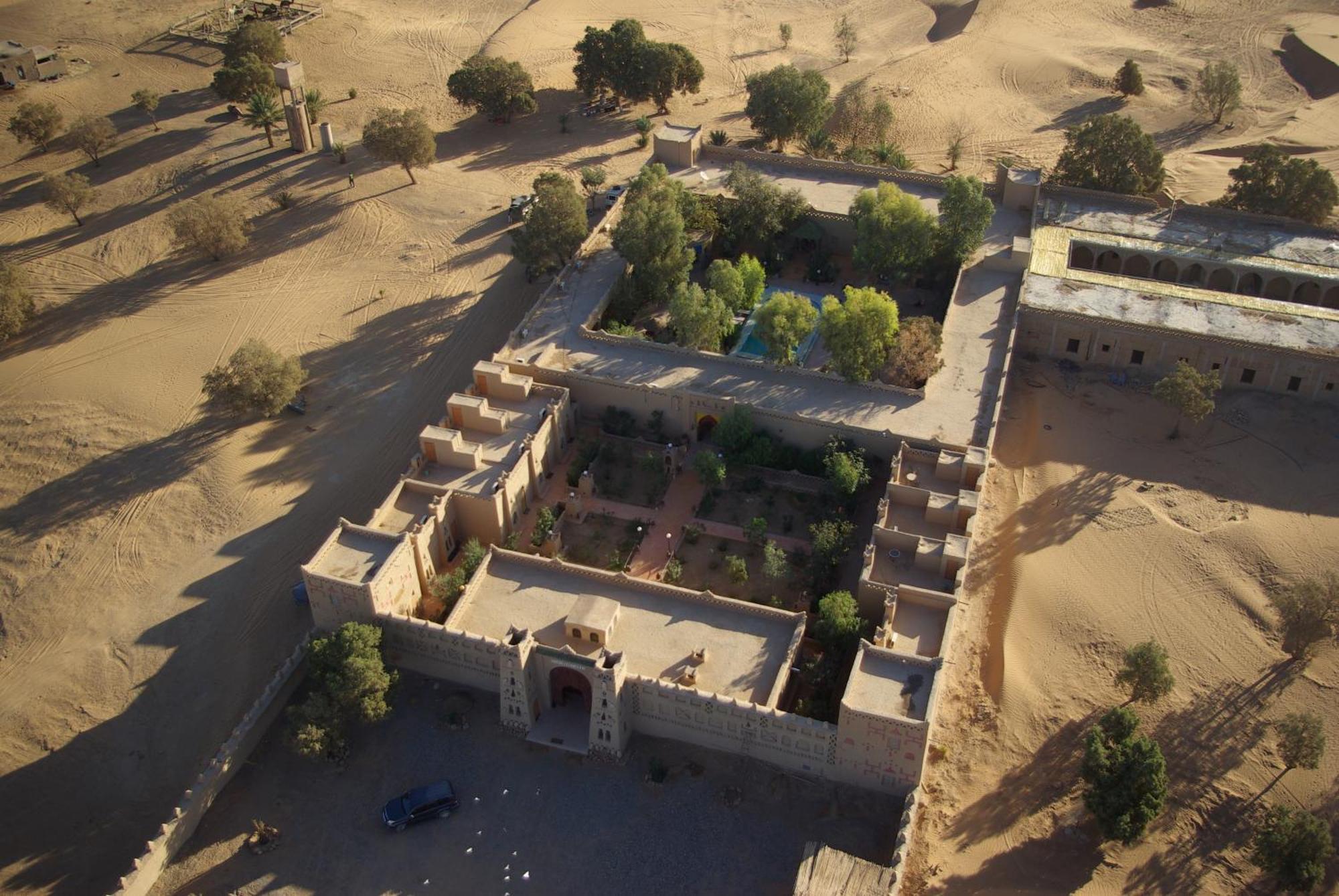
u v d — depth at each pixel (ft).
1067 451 352.08
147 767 278.05
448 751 273.13
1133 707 275.39
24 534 342.23
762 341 379.55
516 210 484.33
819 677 269.64
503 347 395.55
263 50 605.31
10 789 275.39
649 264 399.85
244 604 315.58
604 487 347.15
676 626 281.74
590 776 266.98
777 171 476.13
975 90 599.98
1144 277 430.61
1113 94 587.27
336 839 255.91
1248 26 655.76
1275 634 292.20
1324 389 362.74
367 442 369.71
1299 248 417.69
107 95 625.82
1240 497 332.80
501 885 246.27
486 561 296.51
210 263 469.16
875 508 331.77
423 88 628.28
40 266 472.44
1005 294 400.06
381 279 453.99
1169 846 248.11
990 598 306.35
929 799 258.78
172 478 358.02
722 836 253.24
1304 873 230.68
